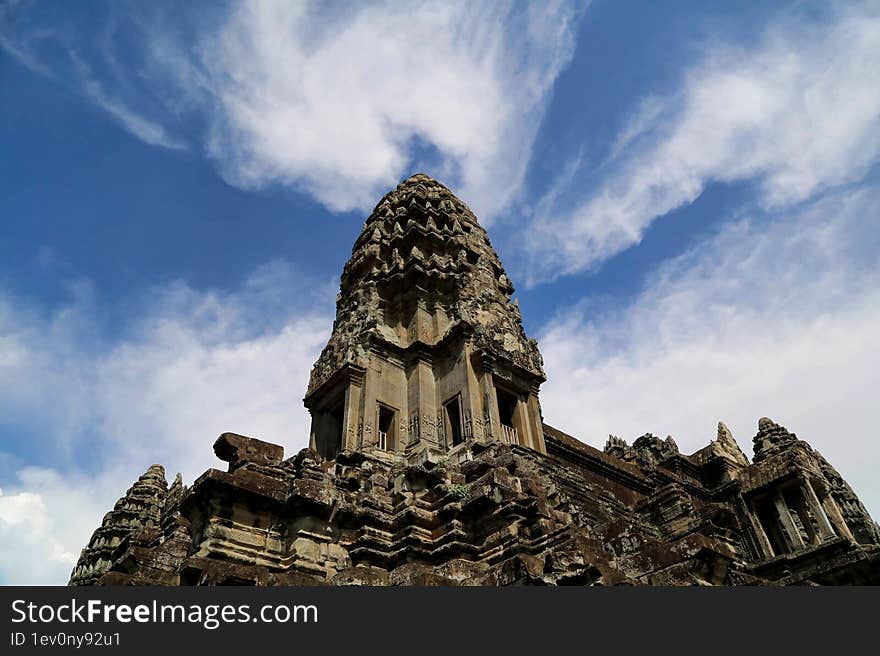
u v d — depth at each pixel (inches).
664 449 1870.1
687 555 721.0
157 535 1186.6
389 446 1216.2
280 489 904.9
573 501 1114.7
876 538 1566.2
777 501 1594.5
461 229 1622.8
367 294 1439.5
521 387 1314.0
